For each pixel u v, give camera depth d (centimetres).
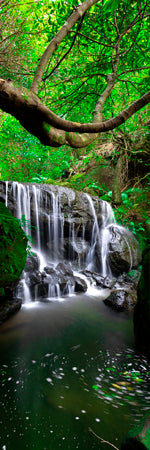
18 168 888
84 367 252
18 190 560
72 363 259
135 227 757
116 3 125
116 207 816
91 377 236
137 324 302
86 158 754
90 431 172
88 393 213
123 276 594
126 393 215
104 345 301
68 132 90
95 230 676
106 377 237
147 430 110
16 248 348
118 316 398
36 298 450
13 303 375
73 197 638
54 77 279
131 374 243
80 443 162
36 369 246
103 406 198
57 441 164
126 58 250
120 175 848
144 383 229
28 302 432
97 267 663
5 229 334
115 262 603
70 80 251
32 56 390
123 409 196
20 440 163
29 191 575
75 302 451
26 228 576
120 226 706
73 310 413
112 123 96
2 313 344
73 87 270
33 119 76
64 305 433
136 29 233
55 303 439
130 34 220
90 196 691
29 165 871
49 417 185
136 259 625
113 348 294
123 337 325
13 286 373
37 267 486
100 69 247
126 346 300
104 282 551
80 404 200
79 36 214
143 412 192
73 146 96
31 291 444
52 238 611
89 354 279
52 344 298
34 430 171
